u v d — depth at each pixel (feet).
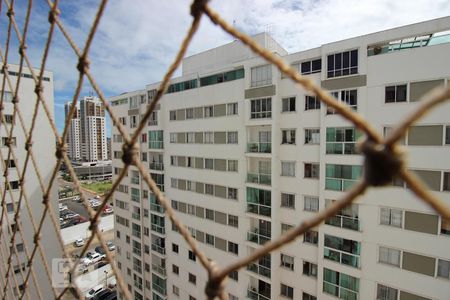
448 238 32.32
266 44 51.37
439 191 32.30
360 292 38.14
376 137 2.97
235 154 50.80
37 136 63.10
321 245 41.29
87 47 6.97
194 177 58.08
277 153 45.57
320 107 41.14
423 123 32.86
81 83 7.62
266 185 46.24
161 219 66.80
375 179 2.87
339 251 39.65
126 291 7.19
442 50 31.76
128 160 5.99
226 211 52.70
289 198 45.57
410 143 33.76
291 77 3.66
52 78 65.41
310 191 42.88
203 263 5.09
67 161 8.96
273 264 45.85
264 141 49.65
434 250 33.14
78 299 8.77
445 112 31.65
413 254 34.47
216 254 54.80
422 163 33.14
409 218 34.60
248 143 49.21
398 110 34.45
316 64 42.22
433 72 32.22
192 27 4.57
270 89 45.11
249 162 50.19
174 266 64.34
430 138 32.65
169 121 63.26
